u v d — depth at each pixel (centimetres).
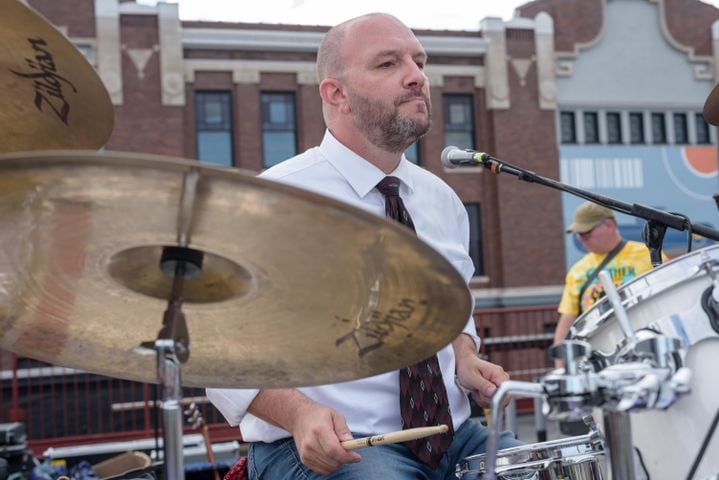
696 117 2172
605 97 2106
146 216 132
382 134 231
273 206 125
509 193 2003
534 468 189
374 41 233
